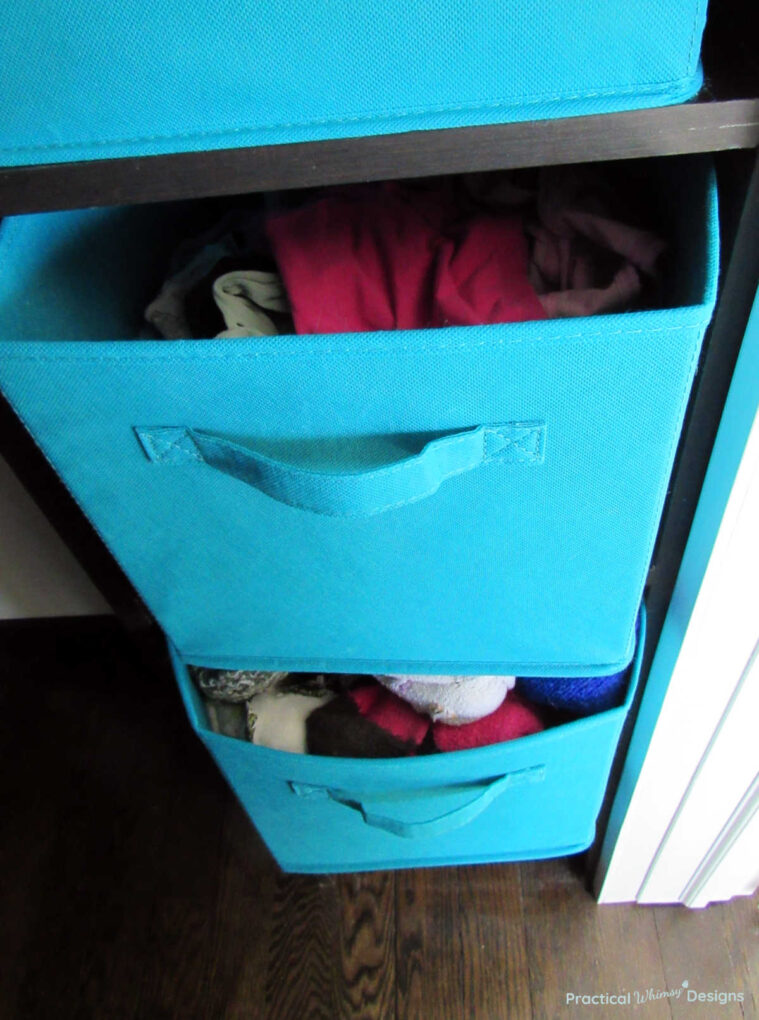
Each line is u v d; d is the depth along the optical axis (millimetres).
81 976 952
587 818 843
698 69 393
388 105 398
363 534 540
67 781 1113
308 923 973
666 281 554
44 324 566
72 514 763
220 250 686
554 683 730
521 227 636
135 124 412
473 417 461
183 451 497
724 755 701
